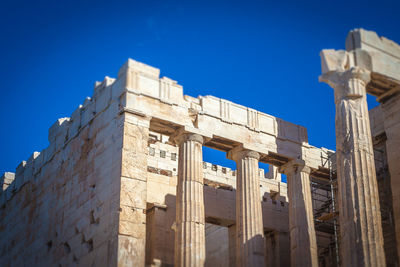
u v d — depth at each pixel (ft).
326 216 149.59
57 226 134.92
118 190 116.06
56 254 132.05
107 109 128.36
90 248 120.57
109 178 120.16
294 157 141.38
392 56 122.93
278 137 140.77
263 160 142.10
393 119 129.18
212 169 157.28
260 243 127.85
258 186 133.49
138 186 117.70
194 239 120.26
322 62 120.67
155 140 145.79
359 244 106.52
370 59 118.83
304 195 139.13
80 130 136.36
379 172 137.69
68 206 132.46
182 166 126.82
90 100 137.80
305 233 135.74
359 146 113.29
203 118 131.34
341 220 110.83
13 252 155.02
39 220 144.77
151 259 132.98
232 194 152.76
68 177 136.05
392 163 127.95
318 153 146.41
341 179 112.98
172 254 135.64
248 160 134.51
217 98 135.74
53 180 142.92
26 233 150.20
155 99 126.21
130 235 113.19
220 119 133.80
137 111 122.52
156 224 136.36
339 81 117.91
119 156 118.93
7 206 166.81
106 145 124.67
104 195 120.16
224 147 137.18
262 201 155.94
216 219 149.28
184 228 121.08
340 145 115.03
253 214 129.80
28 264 144.25
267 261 154.40
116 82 128.26
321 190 165.68
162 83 128.67
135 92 123.95
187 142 128.26
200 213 123.34
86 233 122.62
